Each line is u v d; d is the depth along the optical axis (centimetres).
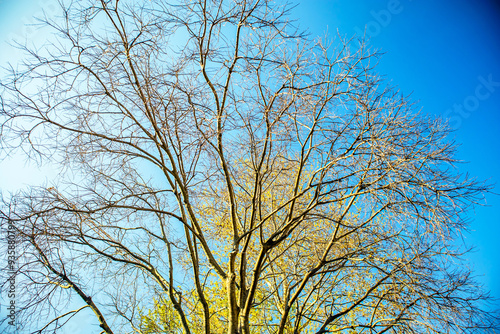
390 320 602
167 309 718
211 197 714
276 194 834
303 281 607
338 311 705
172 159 586
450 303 572
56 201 565
